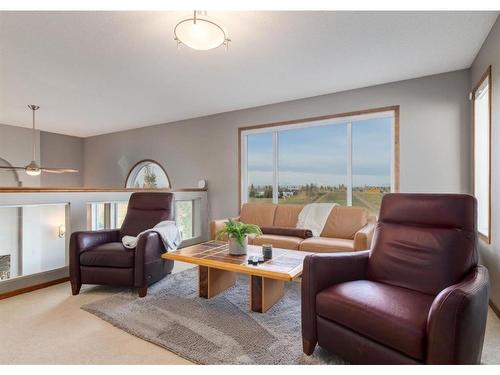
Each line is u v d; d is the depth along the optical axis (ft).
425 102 10.87
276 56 9.08
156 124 18.74
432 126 10.78
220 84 11.59
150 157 19.13
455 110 10.40
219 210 16.28
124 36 7.80
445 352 3.82
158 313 7.39
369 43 8.29
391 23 7.26
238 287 9.34
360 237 9.14
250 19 7.03
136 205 11.10
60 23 7.14
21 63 9.46
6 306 7.91
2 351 5.73
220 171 16.21
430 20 7.15
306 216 12.19
